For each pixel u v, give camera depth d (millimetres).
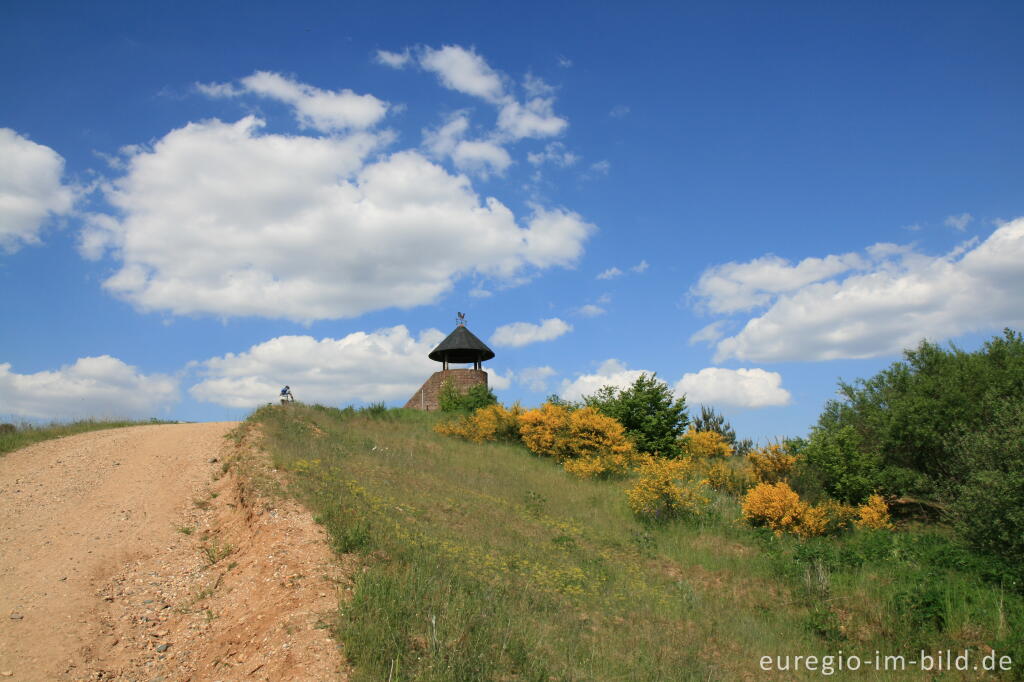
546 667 6887
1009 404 14742
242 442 14961
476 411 25922
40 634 7324
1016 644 8703
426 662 6344
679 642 8812
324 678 6023
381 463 15641
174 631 7703
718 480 19406
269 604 7637
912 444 19766
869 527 16297
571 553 12172
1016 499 11719
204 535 10383
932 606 9820
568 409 26125
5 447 15281
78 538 10023
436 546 9766
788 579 11883
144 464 14344
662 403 25406
